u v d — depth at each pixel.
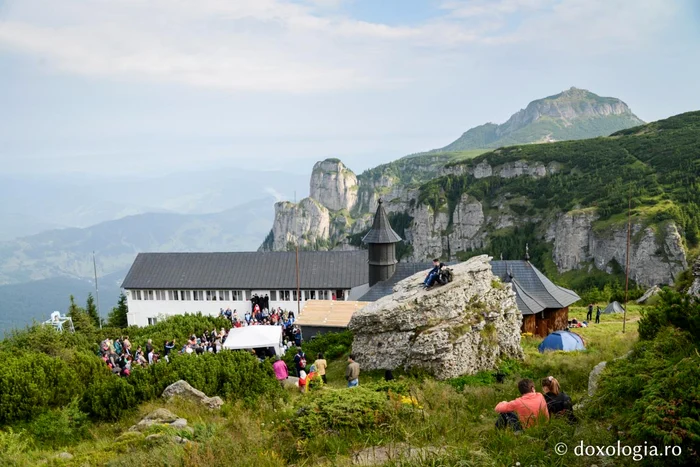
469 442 9.18
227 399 18.94
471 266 24.27
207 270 75.00
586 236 160.25
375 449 9.37
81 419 17.00
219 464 9.55
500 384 18.19
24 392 17.28
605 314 56.19
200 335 40.28
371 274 46.28
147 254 78.44
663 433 6.98
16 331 34.50
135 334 41.31
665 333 12.22
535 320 41.44
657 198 149.38
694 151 169.75
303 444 9.93
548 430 8.59
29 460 12.70
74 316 56.22
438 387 16.02
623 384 9.52
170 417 15.19
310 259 74.38
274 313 50.19
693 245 130.88
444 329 20.58
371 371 22.58
